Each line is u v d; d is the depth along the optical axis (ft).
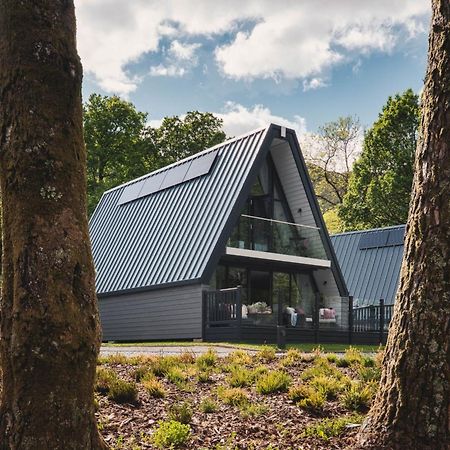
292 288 73.15
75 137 12.22
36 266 11.33
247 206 71.56
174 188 74.69
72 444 11.26
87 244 12.07
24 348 11.14
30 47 11.86
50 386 11.15
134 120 138.82
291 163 70.33
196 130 152.97
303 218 72.08
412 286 15.51
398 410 15.43
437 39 15.74
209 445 17.90
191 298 61.05
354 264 92.12
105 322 73.51
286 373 27.91
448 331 14.98
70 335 11.35
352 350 36.37
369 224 122.11
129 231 77.71
